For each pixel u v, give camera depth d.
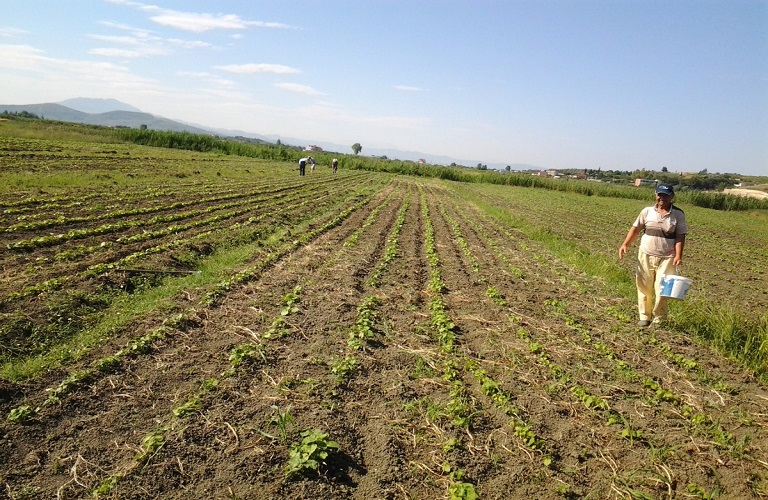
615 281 13.16
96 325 7.55
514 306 9.88
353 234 16.75
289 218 18.80
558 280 12.66
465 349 7.53
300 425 5.17
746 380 7.17
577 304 10.49
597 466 4.87
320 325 8.04
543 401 6.05
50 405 5.18
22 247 11.02
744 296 13.29
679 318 9.39
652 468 4.85
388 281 11.26
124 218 15.80
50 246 11.62
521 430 5.22
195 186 25.89
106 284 9.12
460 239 17.45
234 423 5.13
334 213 21.67
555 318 9.34
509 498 4.34
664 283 8.62
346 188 35.00
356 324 8.02
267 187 29.14
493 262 14.34
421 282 11.51
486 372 6.76
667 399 6.31
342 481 4.41
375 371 6.59
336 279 10.86
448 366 6.71
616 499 4.39
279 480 4.33
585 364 7.23
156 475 4.29
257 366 6.44
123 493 4.04
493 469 4.71
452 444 4.95
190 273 10.62
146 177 27.28
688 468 4.89
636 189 64.19
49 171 24.83
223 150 66.31
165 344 6.88
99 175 25.16
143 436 4.86
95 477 4.24
